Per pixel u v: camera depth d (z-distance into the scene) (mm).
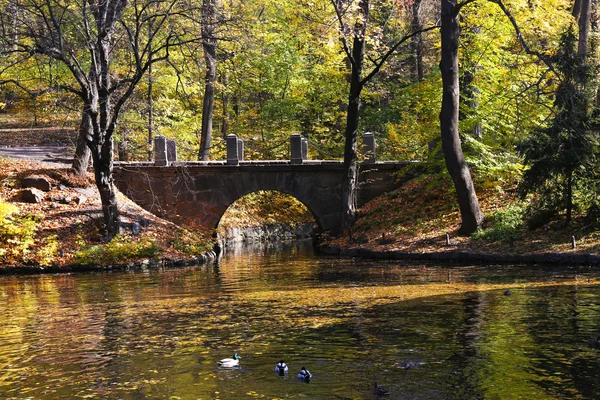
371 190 34250
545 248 23312
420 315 15000
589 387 9734
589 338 12297
